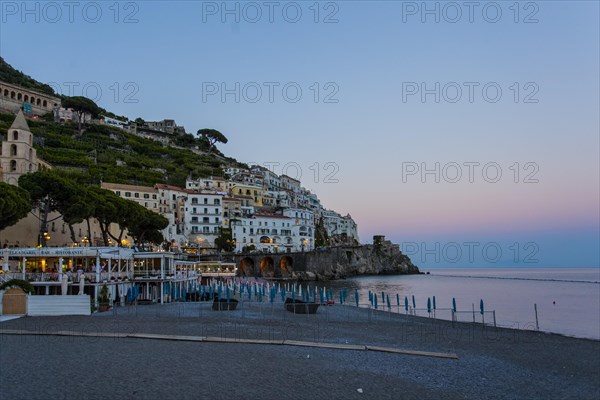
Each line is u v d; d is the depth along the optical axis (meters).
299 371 27.14
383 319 59.62
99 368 25.19
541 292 147.38
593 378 34.16
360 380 26.31
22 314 46.88
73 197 74.94
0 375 23.06
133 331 38.06
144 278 70.50
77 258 68.00
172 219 172.75
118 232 126.31
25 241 81.06
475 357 36.78
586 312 88.88
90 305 50.41
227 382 24.02
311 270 184.25
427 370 30.44
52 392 20.80
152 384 22.86
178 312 56.62
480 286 182.62
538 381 31.53
